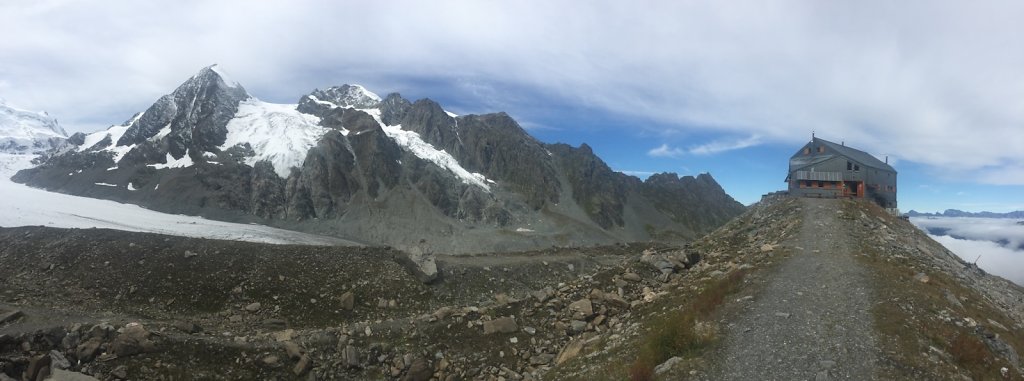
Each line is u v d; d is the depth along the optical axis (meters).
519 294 62.19
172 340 29.66
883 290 26.75
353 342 32.91
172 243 57.97
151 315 44.59
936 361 18.95
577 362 24.95
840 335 21.53
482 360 30.77
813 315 23.97
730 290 28.69
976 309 26.17
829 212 47.56
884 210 51.91
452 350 31.92
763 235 45.16
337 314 48.84
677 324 23.25
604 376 21.30
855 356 19.62
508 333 32.81
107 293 47.81
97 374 26.86
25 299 43.03
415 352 31.91
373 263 58.81
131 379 26.78
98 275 50.53
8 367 26.69
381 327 34.41
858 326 22.36
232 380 28.61
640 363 20.61
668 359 21.03
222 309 47.53
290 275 53.53
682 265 39.53
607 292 35.91
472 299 58.28
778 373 18.89
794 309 24.92
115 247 56.06
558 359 28.17
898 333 21.28
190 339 30.12
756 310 25.16
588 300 34.25
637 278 37.25
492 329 33.00
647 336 24.17
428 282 58.06
